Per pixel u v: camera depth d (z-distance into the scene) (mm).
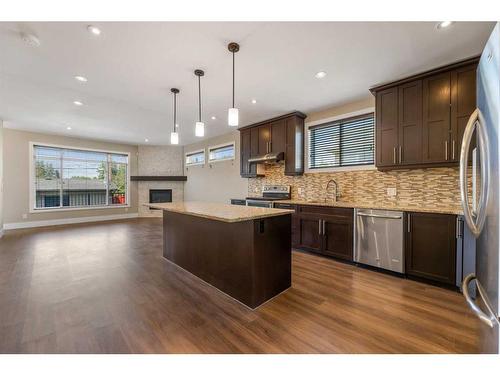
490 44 986
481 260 1147
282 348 1620
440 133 2746
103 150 7289
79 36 2180
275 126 4805
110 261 3447
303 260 3486
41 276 2859
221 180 6715
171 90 3438
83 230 5734
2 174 5191
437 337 1721
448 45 2318
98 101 3887
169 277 2859
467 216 1201
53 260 3477
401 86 3061
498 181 920
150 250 4039
